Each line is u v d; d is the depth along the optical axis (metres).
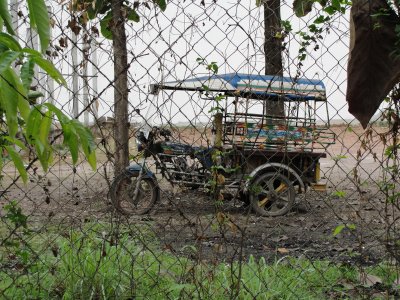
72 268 3.46
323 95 3.05
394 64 1.64
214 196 3.12
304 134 4.47
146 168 4.08
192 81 2.98
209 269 3.22
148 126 2.87
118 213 3.11
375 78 1.65
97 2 2.69
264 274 3.79
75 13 2.68
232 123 3.88
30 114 1.47
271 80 2.84
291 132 4.36
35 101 1.76
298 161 7.23
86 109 2.64
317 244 5.92
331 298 3.65
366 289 3.51
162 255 3.79
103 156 2.89
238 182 3.42
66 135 1.55
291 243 5.98
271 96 3.12
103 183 4.43
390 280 3.51
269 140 4.30
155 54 2.69
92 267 3.48
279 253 5.53
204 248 3.77
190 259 3.70
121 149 2.83
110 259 3.58
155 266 3.78
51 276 3.46
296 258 5.16
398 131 2.99
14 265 3.38
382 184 3.24
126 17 2.67
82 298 3.32
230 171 3.14
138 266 3.72
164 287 3.45
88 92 2.67
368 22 1.64
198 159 5.30
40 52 1.44
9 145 1.85
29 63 1.36
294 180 7.12
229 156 3.42
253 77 2.92
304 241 6.04
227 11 2.70
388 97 2.93
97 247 3.55
